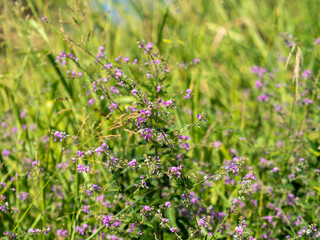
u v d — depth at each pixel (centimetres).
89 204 257
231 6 502
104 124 280
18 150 302
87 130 265
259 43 449
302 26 519
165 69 234
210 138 306
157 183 233
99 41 344
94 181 267
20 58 426
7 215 254
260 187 266
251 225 248
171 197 231
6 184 241
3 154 308
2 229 237
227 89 430
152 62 233
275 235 246
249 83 437
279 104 342
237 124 349
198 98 394
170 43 312
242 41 500
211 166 285
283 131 336
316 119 305
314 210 248
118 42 413
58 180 259
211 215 243
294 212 259
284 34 354
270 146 300
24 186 272
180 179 194
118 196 240
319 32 456
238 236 190
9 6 335
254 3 557
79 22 268
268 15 567
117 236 230
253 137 332
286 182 269
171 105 189
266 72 364
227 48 486
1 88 356
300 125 304
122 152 262
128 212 232
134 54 364
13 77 354
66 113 316
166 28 419
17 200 254
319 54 403
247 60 462
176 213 229
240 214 256
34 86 349
